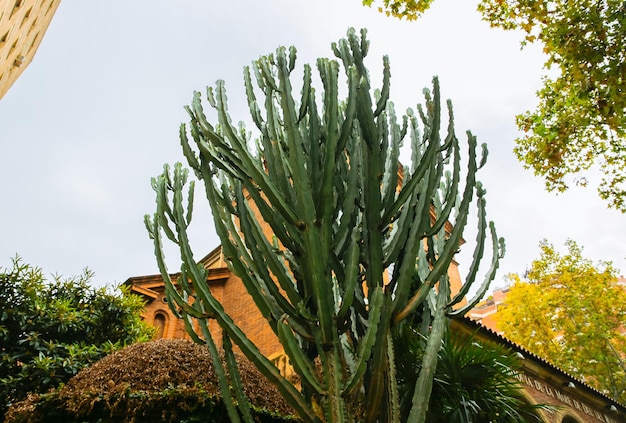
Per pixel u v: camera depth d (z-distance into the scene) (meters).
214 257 16.39
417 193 4.53
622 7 7.90
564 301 22.30
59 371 7.39
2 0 9.59
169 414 4.82
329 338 3.71
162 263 4.42
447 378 5.36
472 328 9.65
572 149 10.38
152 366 5.46
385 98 4.56
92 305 9.09
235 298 14.06
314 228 3.81
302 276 4.14
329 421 3.51
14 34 12.73
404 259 4.15
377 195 4.19
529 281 23.89
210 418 4.94
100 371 5.45
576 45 8.25
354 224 4.64
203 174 4.45
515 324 23.25
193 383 5.39
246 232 4.22
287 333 3.61
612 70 8.12
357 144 4.48
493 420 5.47
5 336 7.68
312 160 4.25
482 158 4.86
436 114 4.38
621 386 21.27
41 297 8.62
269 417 5.45
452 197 4.39
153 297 13.77
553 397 11.83
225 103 4.48
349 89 4.25
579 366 21.58
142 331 9.70
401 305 4.01
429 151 4.27
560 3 8.55
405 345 5.17
